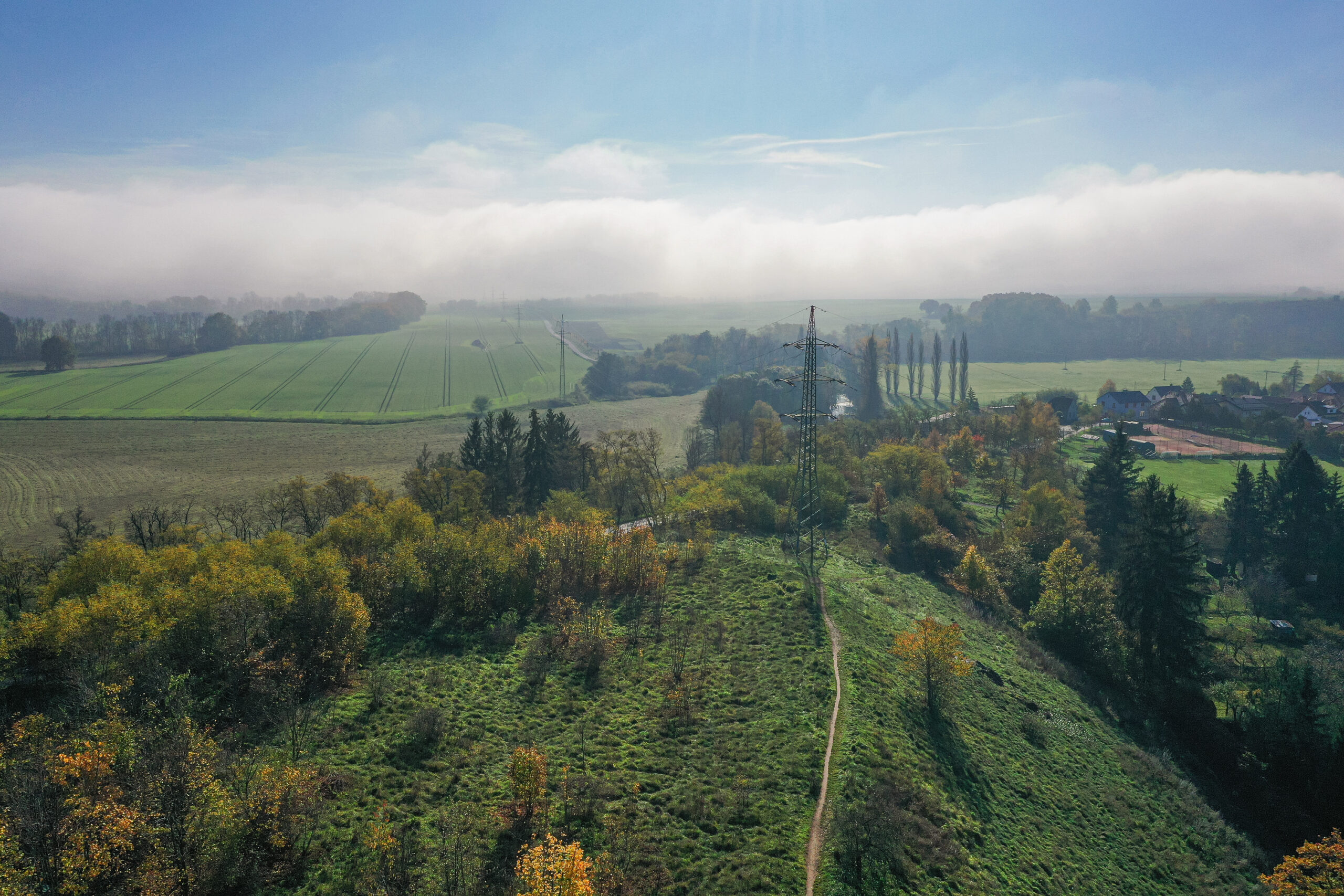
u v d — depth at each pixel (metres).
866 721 45.00
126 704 38.47
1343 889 35.78
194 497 135.25
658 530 86.44
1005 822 41.28
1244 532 105.31
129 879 26.53
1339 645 82.00
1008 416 181.38
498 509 104.69
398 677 48.34
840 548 88.00
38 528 118.44
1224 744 59.69
